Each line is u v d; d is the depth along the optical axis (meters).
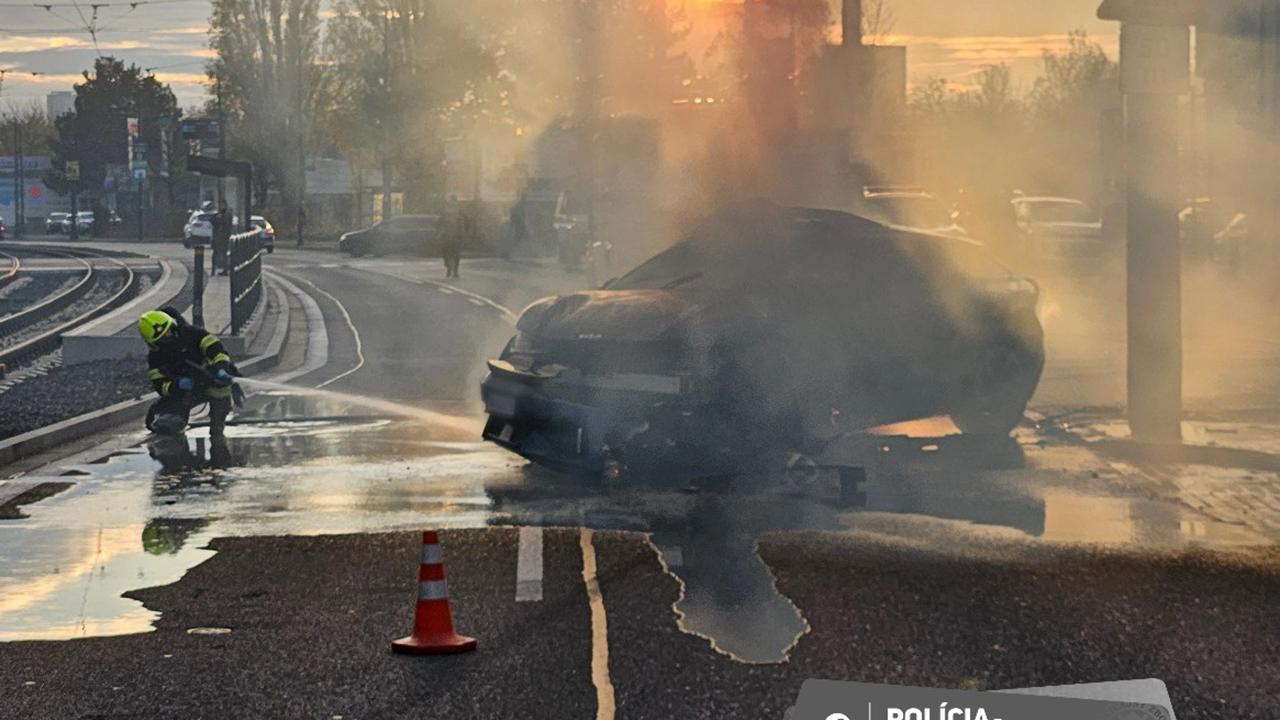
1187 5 13.43
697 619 7.47
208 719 6.10
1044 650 6.90
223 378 14.52
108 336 24.67
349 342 26.88
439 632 7.00
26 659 7.01
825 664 6.68
